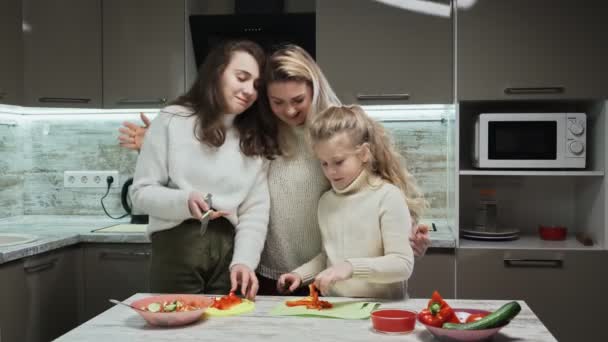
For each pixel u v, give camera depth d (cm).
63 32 278
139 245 263
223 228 164
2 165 312
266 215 167
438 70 261
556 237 269
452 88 261
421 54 261
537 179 296
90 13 279
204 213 150
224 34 281
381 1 263
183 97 170
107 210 323
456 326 108
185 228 161
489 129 258
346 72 265
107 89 280
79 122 323
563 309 248
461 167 294
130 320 127
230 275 157
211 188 161
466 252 250
